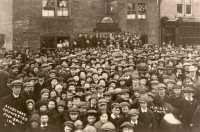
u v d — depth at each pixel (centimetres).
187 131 1162
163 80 1488
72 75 1702
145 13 3416
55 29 3097
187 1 3647
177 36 3484
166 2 3522
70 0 3139
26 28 2986
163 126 1088
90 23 3219
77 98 1180
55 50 2862
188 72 1596
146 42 3412
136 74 1541
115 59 1980
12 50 2681
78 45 3003
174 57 2112
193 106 1174
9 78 1561
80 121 1010
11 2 2939
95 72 1542
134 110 1036
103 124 973
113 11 3275
